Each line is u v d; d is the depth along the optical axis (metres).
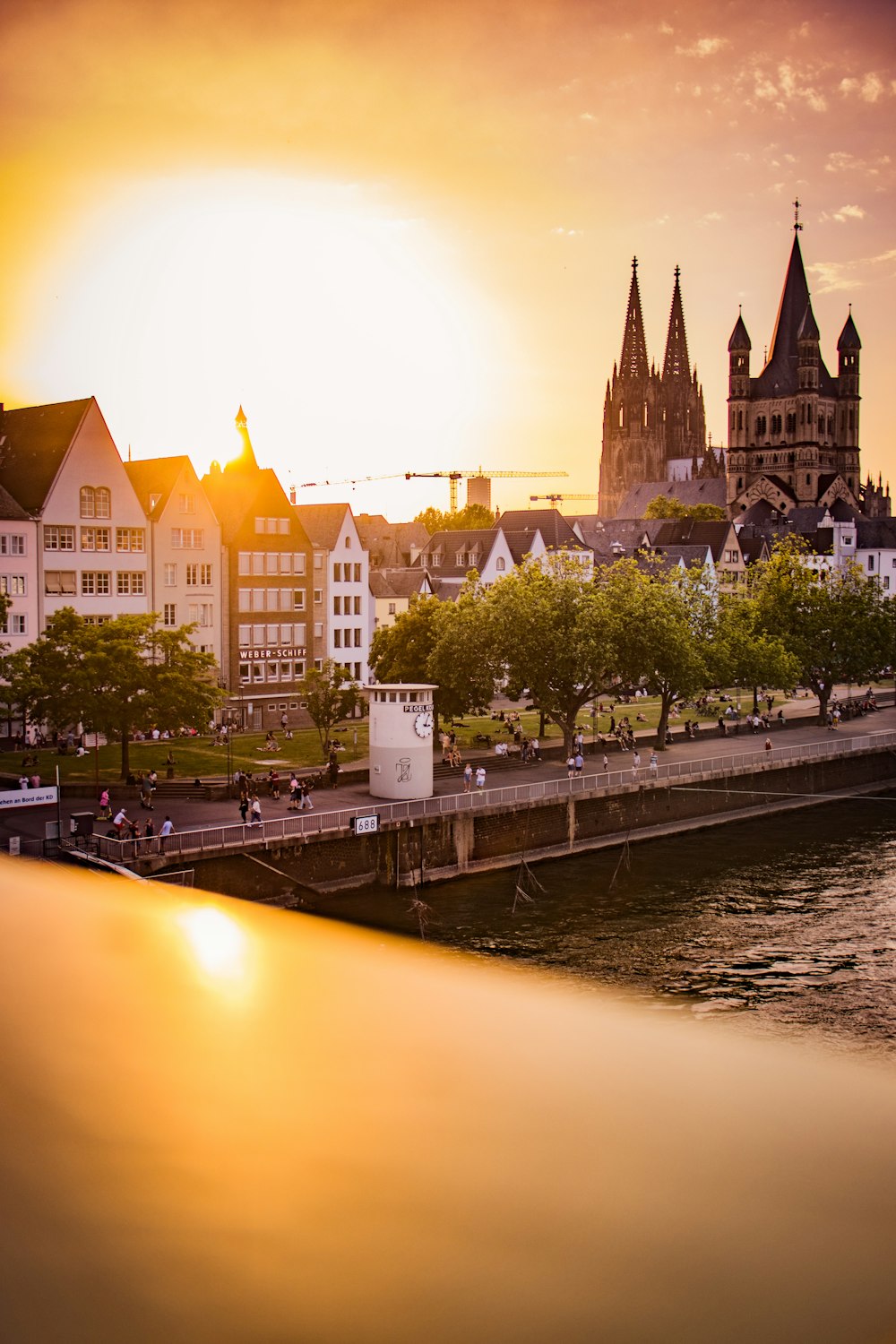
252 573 112.44
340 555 123.19
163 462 108.31
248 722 112.44
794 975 54.34
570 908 66.75
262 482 114.56
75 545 99.50
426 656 96.56
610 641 90.38
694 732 109.62
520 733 99.88
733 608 126.12
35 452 101.06
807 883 73.06
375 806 72.06
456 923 62.88
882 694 154.00
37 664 76.31
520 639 88.62
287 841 62.66
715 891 71.06
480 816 73.75
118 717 73.81
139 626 78.44
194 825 64.88
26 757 80.50
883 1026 46.50
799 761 99.62
